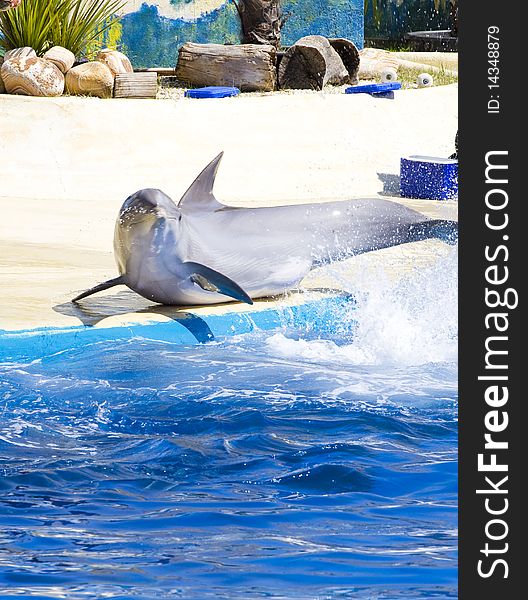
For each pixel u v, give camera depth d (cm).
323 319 1973
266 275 1995
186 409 1519
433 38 5666
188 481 1248
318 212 2097
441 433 1421
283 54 4162
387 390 1605
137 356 1759
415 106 3975
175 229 1830
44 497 1186
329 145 3656
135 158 3438
